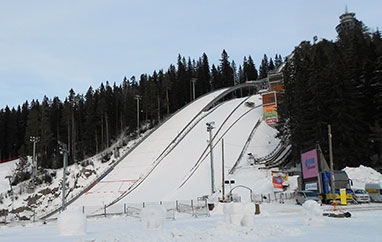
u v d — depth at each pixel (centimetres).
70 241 1180
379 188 3109
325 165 3102
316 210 1608
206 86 13062
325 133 4366
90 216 3222
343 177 2994
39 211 5194
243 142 6162
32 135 8044
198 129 6806
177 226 1711
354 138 4166
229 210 1503
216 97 9119
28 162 7631
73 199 4803
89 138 8869
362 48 6481
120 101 10944
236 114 7638
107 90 10956
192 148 5922
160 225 1455
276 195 3619
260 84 9744
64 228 1452
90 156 8550
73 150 8550
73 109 10056
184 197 4147
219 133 6431
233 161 5378
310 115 4534
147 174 5206
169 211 3081
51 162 8125
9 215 5106
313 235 1124
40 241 1215
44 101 9731
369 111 4741
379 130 4266
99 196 4716
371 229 1255
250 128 6769
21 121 10125
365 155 4172
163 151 6091
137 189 4694
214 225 1727
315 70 4759
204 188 4409
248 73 15325
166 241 1014
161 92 11488
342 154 4038
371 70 4741
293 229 1187
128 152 6538
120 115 10625
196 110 8312
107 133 9131
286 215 2225
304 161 3469
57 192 5681
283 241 1002
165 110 11262
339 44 9069
